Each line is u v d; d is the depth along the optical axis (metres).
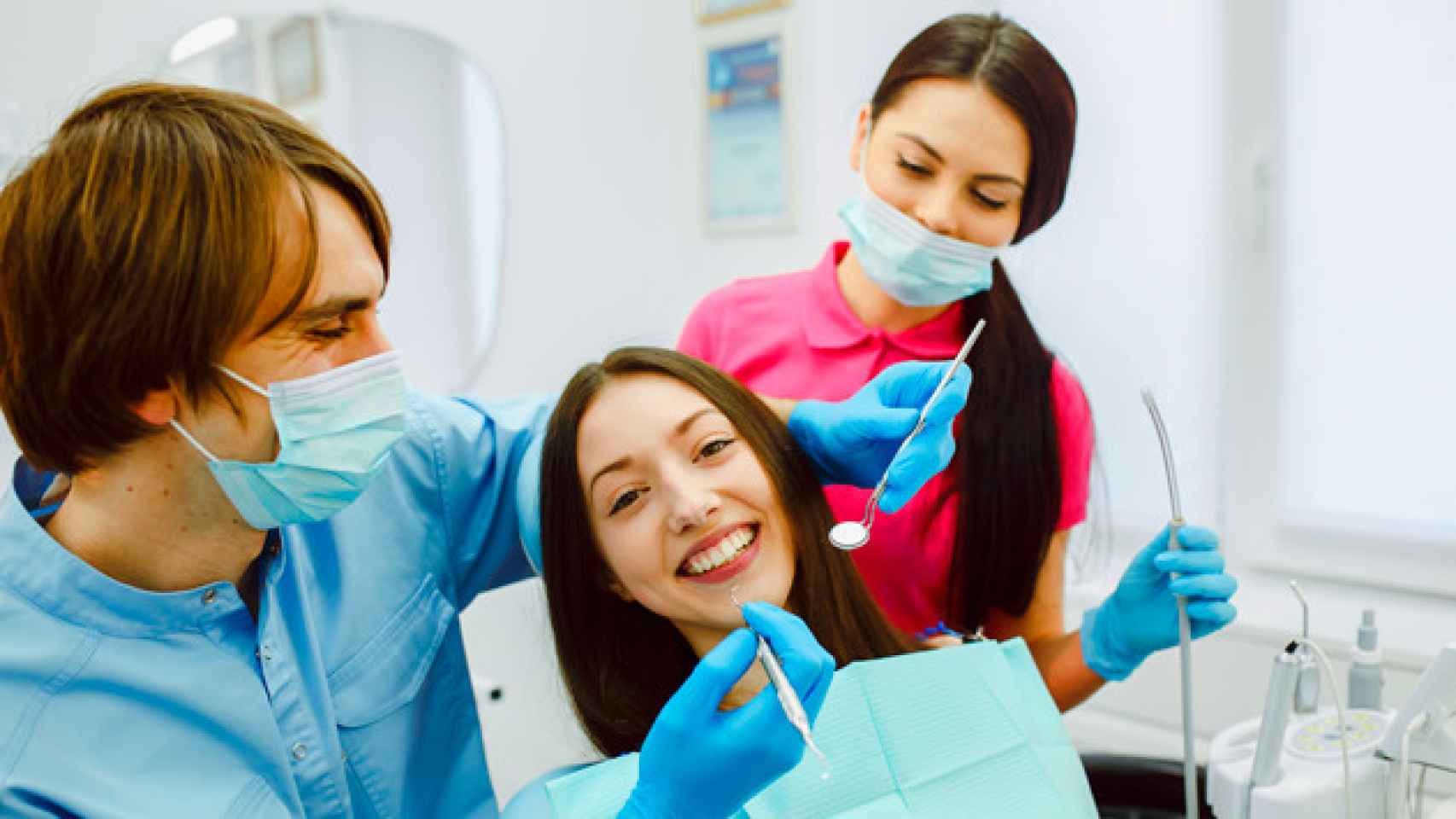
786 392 1.37
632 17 2.38
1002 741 0.99
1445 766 0.92
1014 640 1.06
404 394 0.90
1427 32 1.58
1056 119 1.13
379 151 2.00
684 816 0.80
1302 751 0.98
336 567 1.05
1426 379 1.66
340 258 0.79
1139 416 1.86
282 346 0.79
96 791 0.82
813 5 2.15
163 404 0.77
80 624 0.84
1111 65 1.81
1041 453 1.25
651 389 1.09
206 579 0.90
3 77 1.55
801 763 0.95
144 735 0.86
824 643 1.12
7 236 0.74
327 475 0.85
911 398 1.11
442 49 2.06
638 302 2.46
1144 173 1.81
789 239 2.30
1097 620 1.19
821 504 1.15
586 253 2.35
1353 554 1.71
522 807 1.03
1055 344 1.89
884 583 1.32
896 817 0.93
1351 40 1.64
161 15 1.71
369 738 1.04
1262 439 1.77
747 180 2.36
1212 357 1.80
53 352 0.74
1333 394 1.74
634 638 1.20
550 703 2.14
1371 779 0.94
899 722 0.98
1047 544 1.27
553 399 1.35
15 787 0.79
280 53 1.85
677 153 2.49
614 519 1.07
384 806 1.05
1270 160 1.69
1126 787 1.29
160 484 0.82
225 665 0.91
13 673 0.82
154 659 0.87
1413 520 1.69
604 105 2.34
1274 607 1.65
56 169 0.73
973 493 1.24
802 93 2.21
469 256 2.15
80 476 0.82
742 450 1.09
